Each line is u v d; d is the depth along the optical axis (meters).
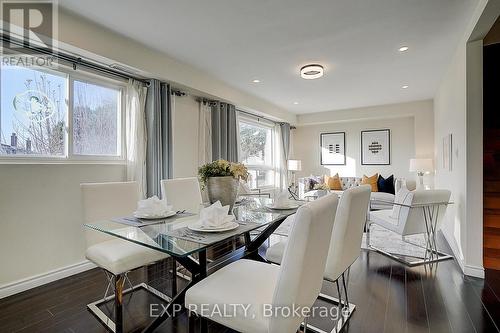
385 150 6.32
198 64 3.56
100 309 2.00
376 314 1.92
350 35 2.77
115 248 1.87
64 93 2.70
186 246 1.35
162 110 3.45
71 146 2.73
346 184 6.40
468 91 2.59
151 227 1.70
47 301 2.12
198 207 2.65
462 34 2.72
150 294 2.25
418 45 2.99
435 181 5.26
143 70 3.02
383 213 3.40
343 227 1.63
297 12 2.35
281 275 1.06
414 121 5.80
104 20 2.47
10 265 2.25
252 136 6.08
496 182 3.03
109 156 3.09
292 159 7.41
